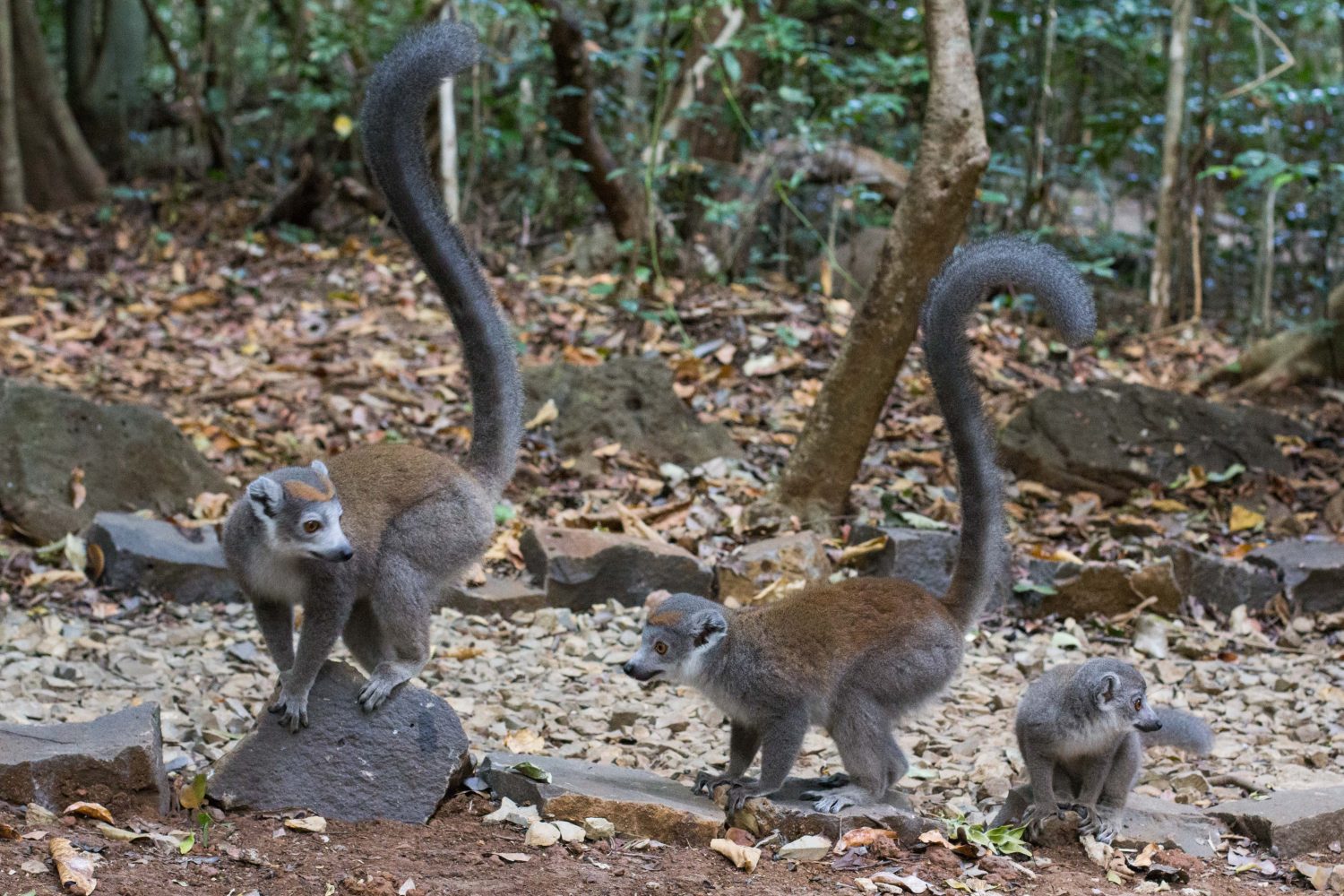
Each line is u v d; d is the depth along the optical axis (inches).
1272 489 437.7
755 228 593.6
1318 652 353.7
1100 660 224.7
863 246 572.1
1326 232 633.6
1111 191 730.2
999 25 637.9
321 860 194.7
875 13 685.3
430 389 473.7
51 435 372.8
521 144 671.8
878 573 371.9
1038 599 368.2
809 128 530.0
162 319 530.0
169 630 326.3
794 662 214.1
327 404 450.6
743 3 538.0
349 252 596.7
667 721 286.8
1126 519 410.6
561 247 619.5
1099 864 218.4
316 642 209.2
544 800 213.3
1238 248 695.7
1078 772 234.7
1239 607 370.0
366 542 213.2
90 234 628.4
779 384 489.4
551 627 340.2
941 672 223.0
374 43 707.4
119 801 204.4
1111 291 610.9
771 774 215.2
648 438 434.9
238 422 441.7
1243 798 257.6
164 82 848.9
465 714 282.5
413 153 235.3
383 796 213.0
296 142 730.8
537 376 448.1
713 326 522.0
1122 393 454.6
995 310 578.9
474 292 240.8
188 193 679.7
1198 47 673.0
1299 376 528.1
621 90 676.1
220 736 257.9
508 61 603.2
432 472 223.9
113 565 342.6
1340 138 649.6
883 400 396.5
